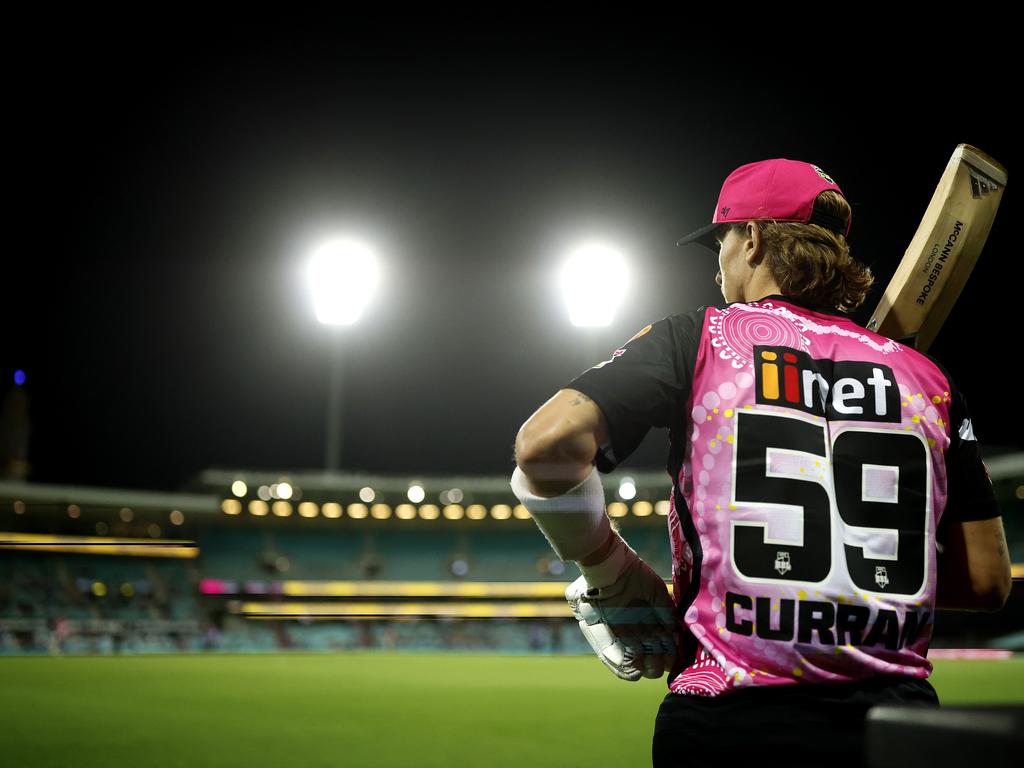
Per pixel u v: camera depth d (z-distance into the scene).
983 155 1.55
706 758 1.10
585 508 1.13
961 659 15.15
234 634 30.22
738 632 1.11
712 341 1.22
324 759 5.08
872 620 1.11
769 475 1.14
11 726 6.20
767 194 1.37
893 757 0.55
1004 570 1.32
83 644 26.88
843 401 1.20
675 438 1.21
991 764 0.48
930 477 1.21
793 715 1.07
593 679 13.83
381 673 14.96
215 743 5.59
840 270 1.35
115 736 5.77
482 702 9.36
